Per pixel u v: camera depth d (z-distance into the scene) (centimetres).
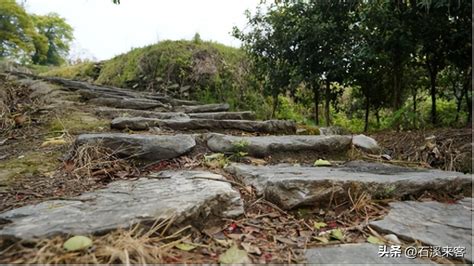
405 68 427
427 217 131
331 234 118
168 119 288
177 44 671
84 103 350
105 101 362
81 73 812
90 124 267
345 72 393
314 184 144
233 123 279
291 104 622
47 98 334
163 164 188
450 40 330
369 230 122
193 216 113
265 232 120
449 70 409
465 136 275
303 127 308
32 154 194
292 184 142
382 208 141
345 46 386
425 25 326
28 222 101
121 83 664
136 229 98
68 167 173
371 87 443
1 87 339
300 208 139
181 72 619
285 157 211
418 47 358
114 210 110
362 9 365
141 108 367
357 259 100
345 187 146
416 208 141
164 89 605
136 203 117
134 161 185
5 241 91
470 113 371
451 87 430
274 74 465
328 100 439
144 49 692
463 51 335
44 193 139
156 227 101
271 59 466
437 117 417
